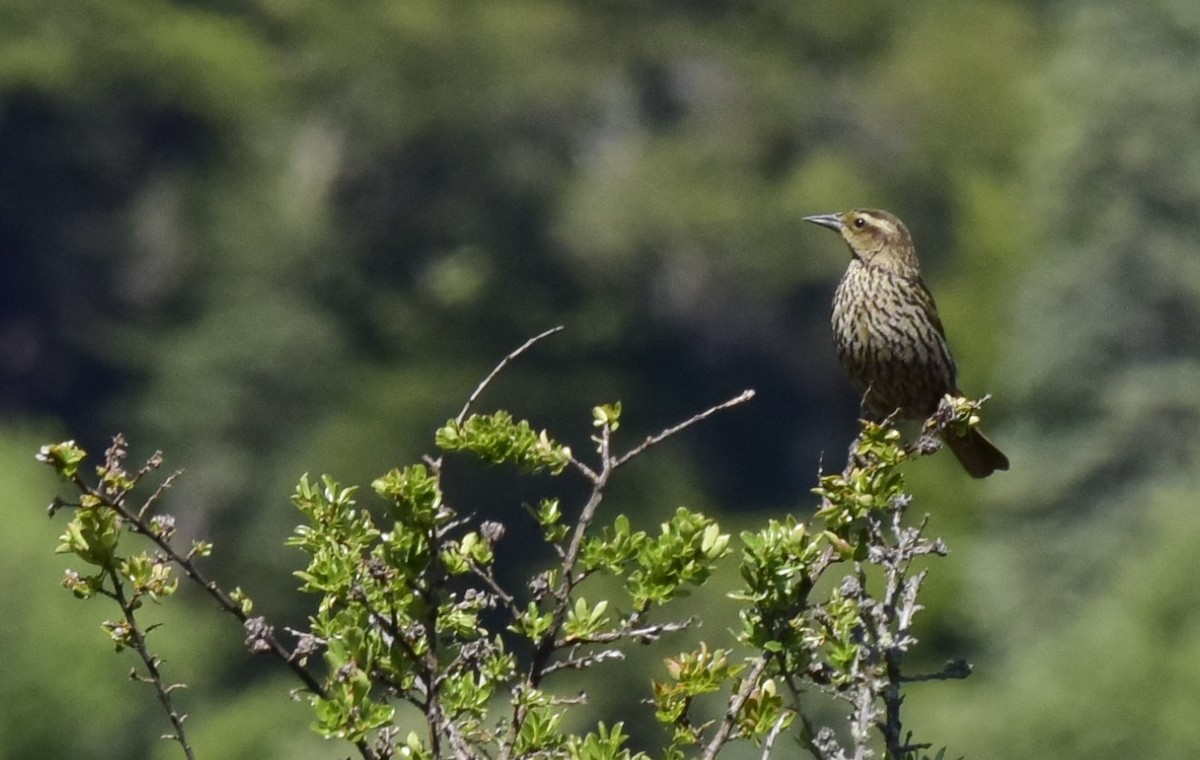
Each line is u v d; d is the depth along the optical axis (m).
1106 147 28.20
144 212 36.12
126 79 36.06
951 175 36.78
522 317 35.34
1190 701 19.98
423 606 5.25
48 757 20.72
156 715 22.03
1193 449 27.11
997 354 30.89
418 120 35.97
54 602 20.94
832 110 37.19
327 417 33.81
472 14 36.25
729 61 37.25
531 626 5.29
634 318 35.66
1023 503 27.47
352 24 36.28
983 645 26.44
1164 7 28.27
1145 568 21.73
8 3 35.75
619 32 36.97
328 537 5.35
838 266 35.47
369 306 35.53
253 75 36.34
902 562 5.27
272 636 5.14
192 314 35.66
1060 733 20.38
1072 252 28.36
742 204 35.47
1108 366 27.86
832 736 5.24
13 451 28.11
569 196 35.69
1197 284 27.69
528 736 5.21
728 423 35.44
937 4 38.59
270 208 36.03
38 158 36.06
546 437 5.45
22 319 35.50
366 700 5.05
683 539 5.31
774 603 5.27
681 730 5.33
